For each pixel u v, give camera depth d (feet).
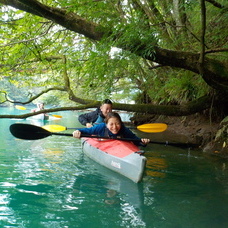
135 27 12.14
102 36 13.85
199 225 8.57
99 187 12.13
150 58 14.30
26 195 10.96
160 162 16.69
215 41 17.04
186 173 14.35
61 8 14.37
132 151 13.97
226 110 22.38
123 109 18.49
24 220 8.84
